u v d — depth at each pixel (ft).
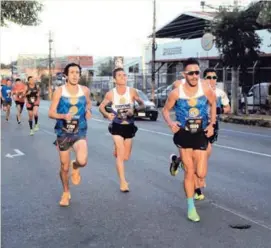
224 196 24.27
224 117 79.10
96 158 37.04
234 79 88.38
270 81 104.63
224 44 85.66
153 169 32.12
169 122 20.42
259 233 18.26
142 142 47.16
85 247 17.10
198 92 20.03
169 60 141.79
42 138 50.85
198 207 22.18
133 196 24.56
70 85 21.94
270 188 26.07
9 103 74.13
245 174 30.12
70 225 19.70
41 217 20.92
